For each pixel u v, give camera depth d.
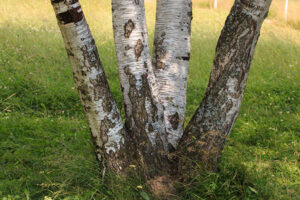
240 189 3.68
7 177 3.80
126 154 3.48
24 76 6.71
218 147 3.57
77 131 4.99
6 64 7.20
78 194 3.40
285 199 3.74
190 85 7.39
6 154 4.18
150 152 3.50
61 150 4.27
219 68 3.45
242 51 3.34
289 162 4.69
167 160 3.63
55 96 6.32
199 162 3.57
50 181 3.53
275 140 5.24
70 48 3.17
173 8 3.73
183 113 3.91
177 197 3.45
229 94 3.44
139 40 3.39
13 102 5.87
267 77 8.04
